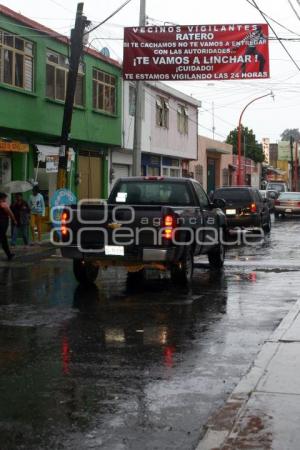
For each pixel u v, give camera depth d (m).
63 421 5.12
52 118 21.88
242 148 66.56
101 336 8.00
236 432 4.77
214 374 6.38
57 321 8.88
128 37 20.78
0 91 18.86
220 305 10.12
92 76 25.08
